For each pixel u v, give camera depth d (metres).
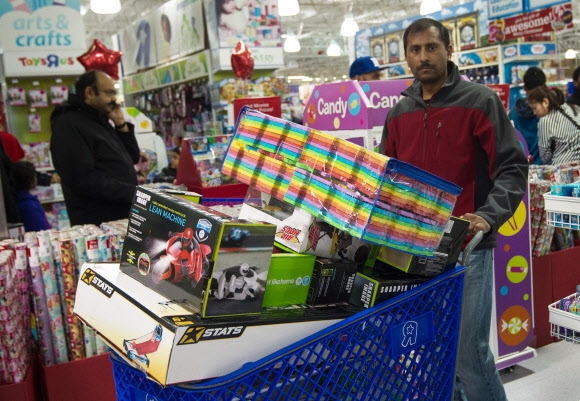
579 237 3.93
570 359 3.47
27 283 2.45
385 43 11.33
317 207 1.49
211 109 8.62
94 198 3.46
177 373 1.21
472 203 2.24
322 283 1.48
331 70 32.38
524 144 3.36
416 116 2.34
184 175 4.46
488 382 2.20
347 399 1.50
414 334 1.57
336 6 20.45
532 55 9.33
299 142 1.57
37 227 4.27
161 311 1.26
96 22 20.77
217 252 1.26
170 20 9.96
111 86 3.47
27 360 2.36
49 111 6.73
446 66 2.27
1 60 6.48
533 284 3.60
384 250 1.61
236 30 8.12
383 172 1.37
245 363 1.29
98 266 1.54
